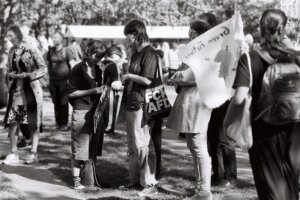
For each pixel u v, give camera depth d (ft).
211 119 20.30
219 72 16.40
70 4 41.19
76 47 38.04
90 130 20.57
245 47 14.17
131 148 20.39
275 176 13.26
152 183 19.76
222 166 20.66
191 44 16.94
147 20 40.45
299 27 18.98
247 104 13.19
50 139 31.68
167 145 29.91
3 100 33.45
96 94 20.58
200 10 41.34
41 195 19.88
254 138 13.43
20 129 29.22
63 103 34.83
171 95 55.67
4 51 46.68
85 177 20.84
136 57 19.26
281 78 12.96
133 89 19.35
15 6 49.29
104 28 76.95
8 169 24.12
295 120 12.96
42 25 64.28
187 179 21.85
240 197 19.08
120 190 20.43
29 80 25.23
